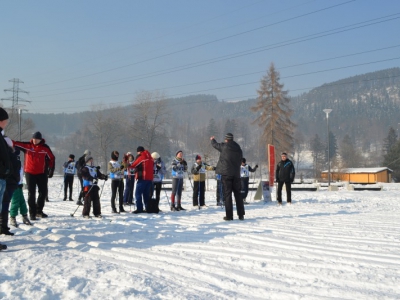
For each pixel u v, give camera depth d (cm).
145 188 1152
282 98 4594
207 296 392
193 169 1328
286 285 430
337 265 502
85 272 459
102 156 6912
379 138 17962
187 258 541
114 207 1152
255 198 1614
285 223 878
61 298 385
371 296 391
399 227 818
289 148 4553
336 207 1286
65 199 1627
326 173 6134
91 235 725
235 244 629
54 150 10731
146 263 517
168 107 6078
